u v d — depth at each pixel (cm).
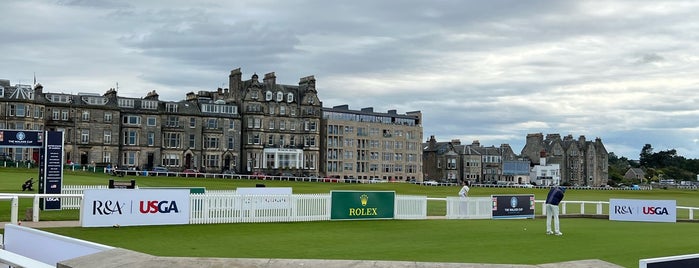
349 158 12825
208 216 3111
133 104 10781
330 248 2289
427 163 15512
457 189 9281
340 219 3525
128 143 10638
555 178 16225
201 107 11344
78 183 5981
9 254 1011
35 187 5288
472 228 3228
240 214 3206
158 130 10850
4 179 6256
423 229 3128
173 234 2638
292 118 12100
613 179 19800
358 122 13000
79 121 10212
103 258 1033
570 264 981
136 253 1051
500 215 4112
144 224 2920
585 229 3334
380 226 3250
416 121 14200
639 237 2944
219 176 9881
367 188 8162
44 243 1361
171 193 2991
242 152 11644
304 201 3412
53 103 10006
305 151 12144
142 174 8888
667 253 2333
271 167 11681
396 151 13588
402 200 3753
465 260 2022
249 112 11575
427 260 2008
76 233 2559
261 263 995
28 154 9931
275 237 2620
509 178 15675
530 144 17250
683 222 4297
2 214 3120
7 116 9544
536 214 4672
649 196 9281
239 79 11950
